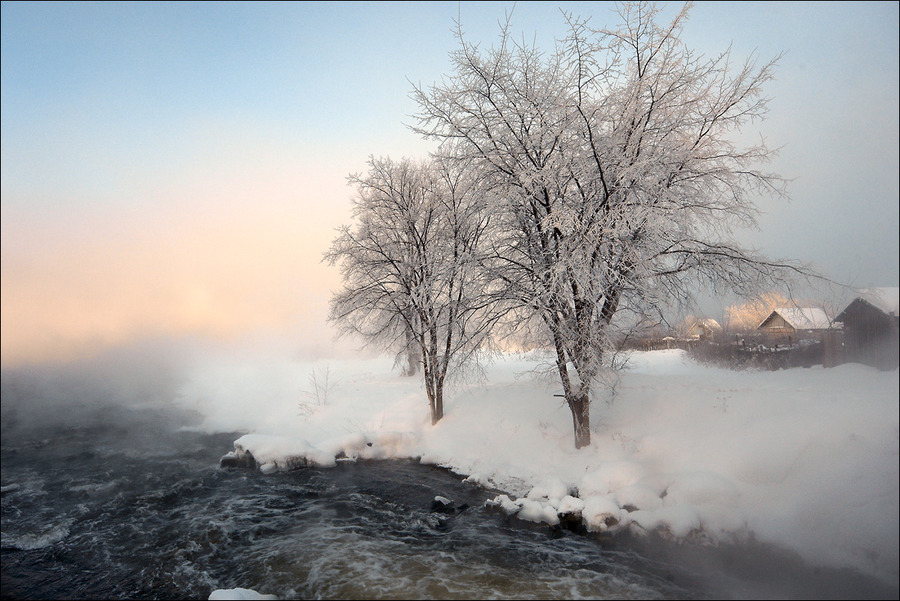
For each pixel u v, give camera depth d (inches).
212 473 603.8
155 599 324.8
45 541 428.8
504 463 557.3
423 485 531.2
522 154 494.3
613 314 507.2
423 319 698.8
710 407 510.9
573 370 549.6
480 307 536.7
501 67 490.6
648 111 474.3
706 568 335.0
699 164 490.6
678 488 413.7
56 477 632.4
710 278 511.8
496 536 398.6
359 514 456.8
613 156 471.5
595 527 391.9
